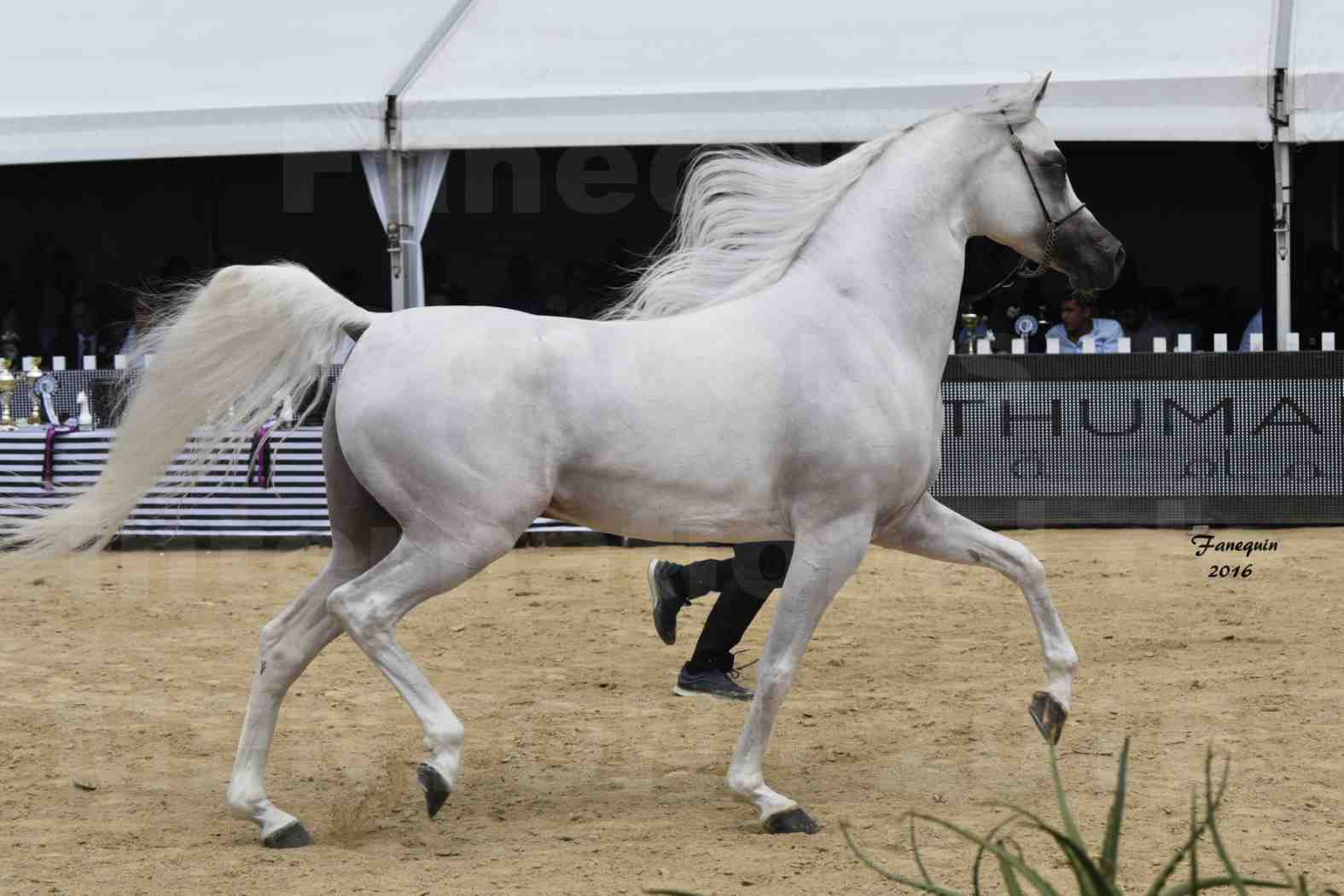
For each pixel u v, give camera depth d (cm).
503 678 1142
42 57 2097
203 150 1850
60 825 761
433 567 721
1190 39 1862
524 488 721
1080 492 1845
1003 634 1279
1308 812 741
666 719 998
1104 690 1045
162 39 2142
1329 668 1099
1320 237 2722
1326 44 1806
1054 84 1766
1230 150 2727
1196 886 415
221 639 1311
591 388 725
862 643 1252
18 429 1847
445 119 1820
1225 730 923
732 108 1808
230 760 902
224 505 1830
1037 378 1838
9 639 1309
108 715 1022
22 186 2844
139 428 751
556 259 2698
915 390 770
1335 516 1817
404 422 715
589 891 630
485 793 820
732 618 1041
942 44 1927
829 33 1995
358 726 989
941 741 920
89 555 762
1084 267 820
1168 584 1495
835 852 688
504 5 2192
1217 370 1820
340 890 638
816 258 775
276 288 745
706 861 675
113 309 2462
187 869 677
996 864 665
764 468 736
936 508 814
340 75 1925
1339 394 1803
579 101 1811
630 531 753
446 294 2488
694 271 790
